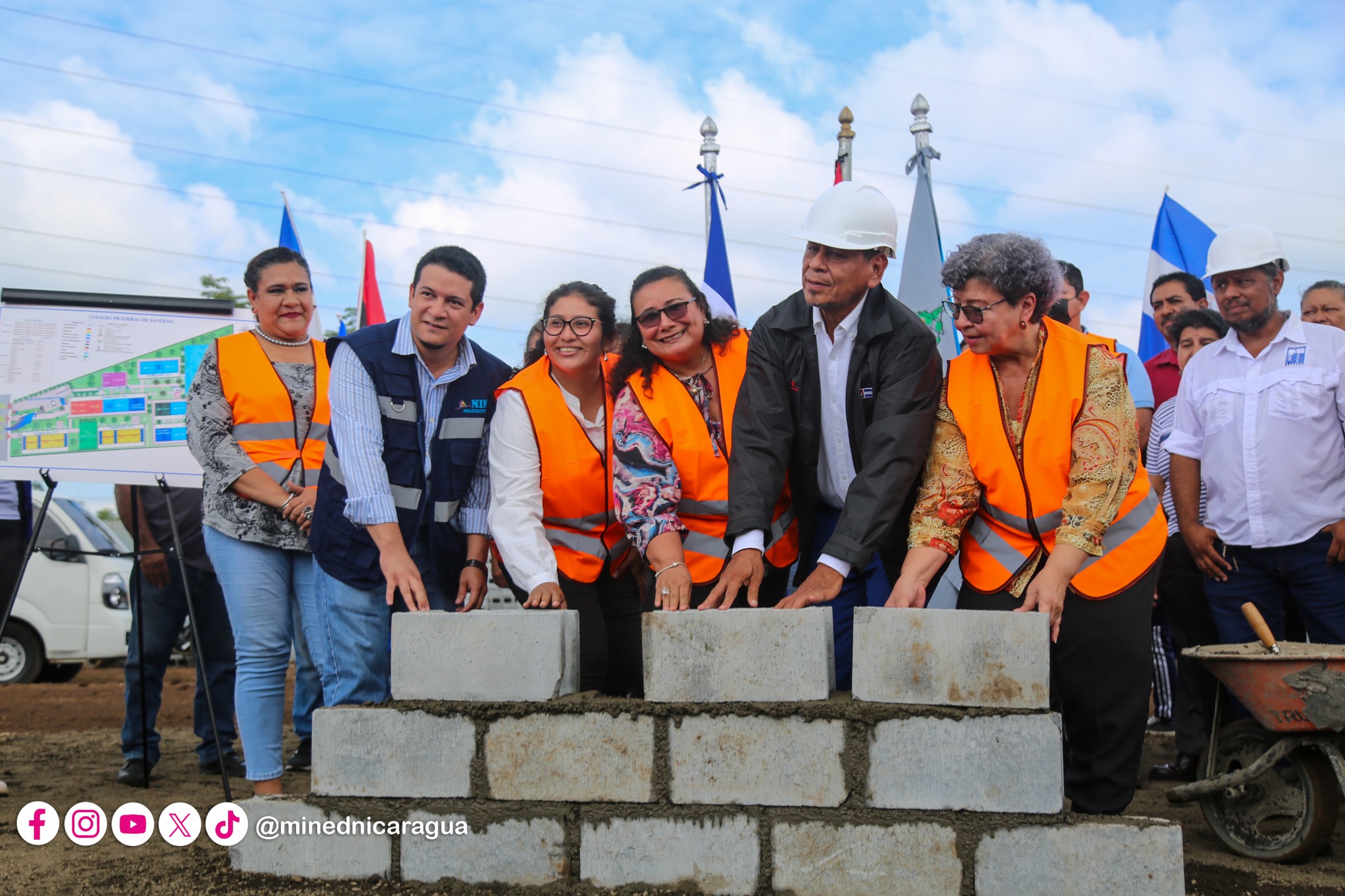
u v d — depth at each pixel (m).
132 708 4.84
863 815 2.83
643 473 3.54
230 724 5.14
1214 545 4.45
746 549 3.35
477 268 3.73
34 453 4.40
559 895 2.92
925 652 2.86
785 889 2.85
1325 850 3.54
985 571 3.35
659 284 3.51
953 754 2.81
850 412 3.55
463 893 2.96
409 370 3.75
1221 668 3.51
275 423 4.20
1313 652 3.49
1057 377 3.21
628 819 2.94
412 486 3.71
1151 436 5.20
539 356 4.52
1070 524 3.09
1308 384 4.20
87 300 4.55
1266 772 3.52
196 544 5.01
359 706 3.13
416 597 3.41
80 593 10.12
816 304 3.46
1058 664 3.33
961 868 2.78
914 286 7.64
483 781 3.02
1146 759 5.45
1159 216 7.36
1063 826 2.75
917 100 7.78
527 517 3.66
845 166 8.03
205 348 4.53
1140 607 3.28
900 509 3.31
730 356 3.72
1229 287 4.36
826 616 2.93
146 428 4.45
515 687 3.03
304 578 4.00
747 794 2.89
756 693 2.91
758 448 3.47
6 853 3.42
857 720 2.84
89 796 4.50
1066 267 5.59
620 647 4.00
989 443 3.27
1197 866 3.41
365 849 3.05
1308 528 4.18
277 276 4.33
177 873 3.15
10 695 8.79
